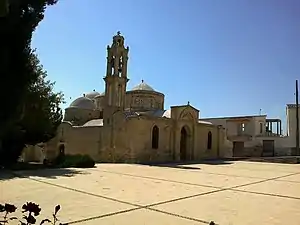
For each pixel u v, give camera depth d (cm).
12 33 470
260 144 5781
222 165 3316
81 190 1311
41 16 508
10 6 453
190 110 4328
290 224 822
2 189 1308
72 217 834
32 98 2650
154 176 1992
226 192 1362
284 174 2345
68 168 2544
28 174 1958
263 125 6047
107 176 1927
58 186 1420
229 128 6169
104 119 4084
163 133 3966
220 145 4891
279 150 5634
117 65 4181
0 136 547
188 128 4359
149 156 3744
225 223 812
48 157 4619
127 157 3638
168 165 3189
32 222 405
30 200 1064
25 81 512
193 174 2188
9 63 476
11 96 496
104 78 4216
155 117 3856
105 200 1093
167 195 1233
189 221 821
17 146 2783
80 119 5184
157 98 5069
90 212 898
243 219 861
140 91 4988
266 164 3588
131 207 981
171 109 4169
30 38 495
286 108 5816
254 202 1134
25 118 2680
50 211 898
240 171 2544
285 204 1110
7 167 2469
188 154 4353
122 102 4147
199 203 1082
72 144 4409
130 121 3709
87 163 2711
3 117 503
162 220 824
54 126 3231
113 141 3897
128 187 1440
